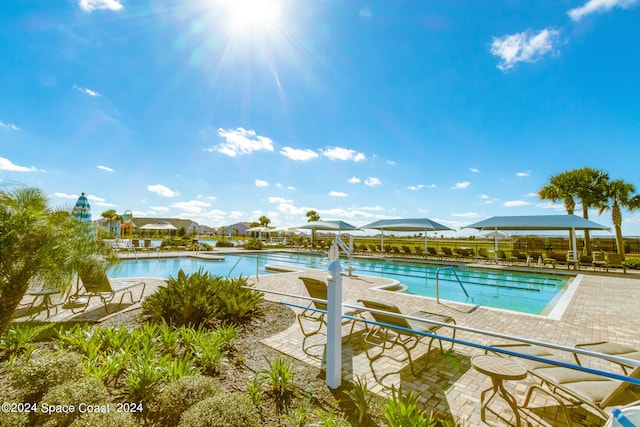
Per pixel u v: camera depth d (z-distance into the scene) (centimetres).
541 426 237
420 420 206
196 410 197
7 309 285
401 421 206
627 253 1952
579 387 225
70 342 356
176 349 365
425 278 1382
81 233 344
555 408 263
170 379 264
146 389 255
